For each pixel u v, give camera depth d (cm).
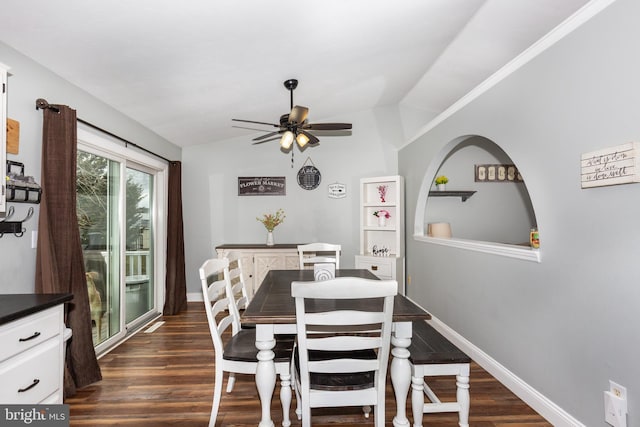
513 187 472
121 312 324
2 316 122
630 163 136
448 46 312
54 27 189
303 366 143
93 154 283
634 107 138
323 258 289
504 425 186
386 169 481
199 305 454
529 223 471
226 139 479
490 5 245
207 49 242
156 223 415
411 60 334
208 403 211
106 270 305
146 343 312
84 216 275
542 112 192
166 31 211
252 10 205
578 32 166
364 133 482
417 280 406
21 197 193
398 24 258
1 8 169
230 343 201
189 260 474
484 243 263
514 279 221
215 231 477
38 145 216
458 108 293
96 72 243
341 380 154
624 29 142
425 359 169
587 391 163
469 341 282
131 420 192
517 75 214
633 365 140
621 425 144
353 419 194
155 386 232
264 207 481
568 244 175
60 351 160
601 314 156
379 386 149
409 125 481
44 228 208
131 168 358
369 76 360
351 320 139
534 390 202
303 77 327
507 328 229
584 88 163
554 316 186
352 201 482
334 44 273
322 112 457
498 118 235
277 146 482
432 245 361
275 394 224
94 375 235
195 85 298
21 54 205
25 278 206
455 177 470
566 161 175
